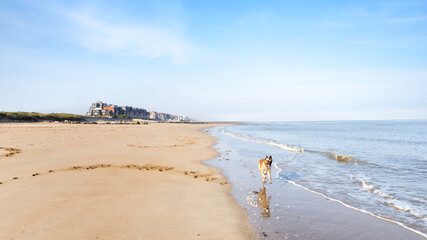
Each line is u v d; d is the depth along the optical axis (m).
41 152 15.38
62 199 7.23
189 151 18.48
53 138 23.83
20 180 9.15
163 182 9.54
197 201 7.53
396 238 5.39
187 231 5.47
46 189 8.12
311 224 6.09
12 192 7.76
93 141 22.53
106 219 5.92
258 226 5.93
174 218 6.16
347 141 29.70
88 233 5.16
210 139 30.47
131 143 22.00
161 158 14.93
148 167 12.16
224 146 23.03
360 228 5.88
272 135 41.53
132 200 7.36
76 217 5.97
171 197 7.77
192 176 10.77
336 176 11.24
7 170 10.67
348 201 7.84
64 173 10.39
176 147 20.48
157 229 5.49
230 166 13.35
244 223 6.07
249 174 11.56
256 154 17.97
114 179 9.72
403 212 6.89
